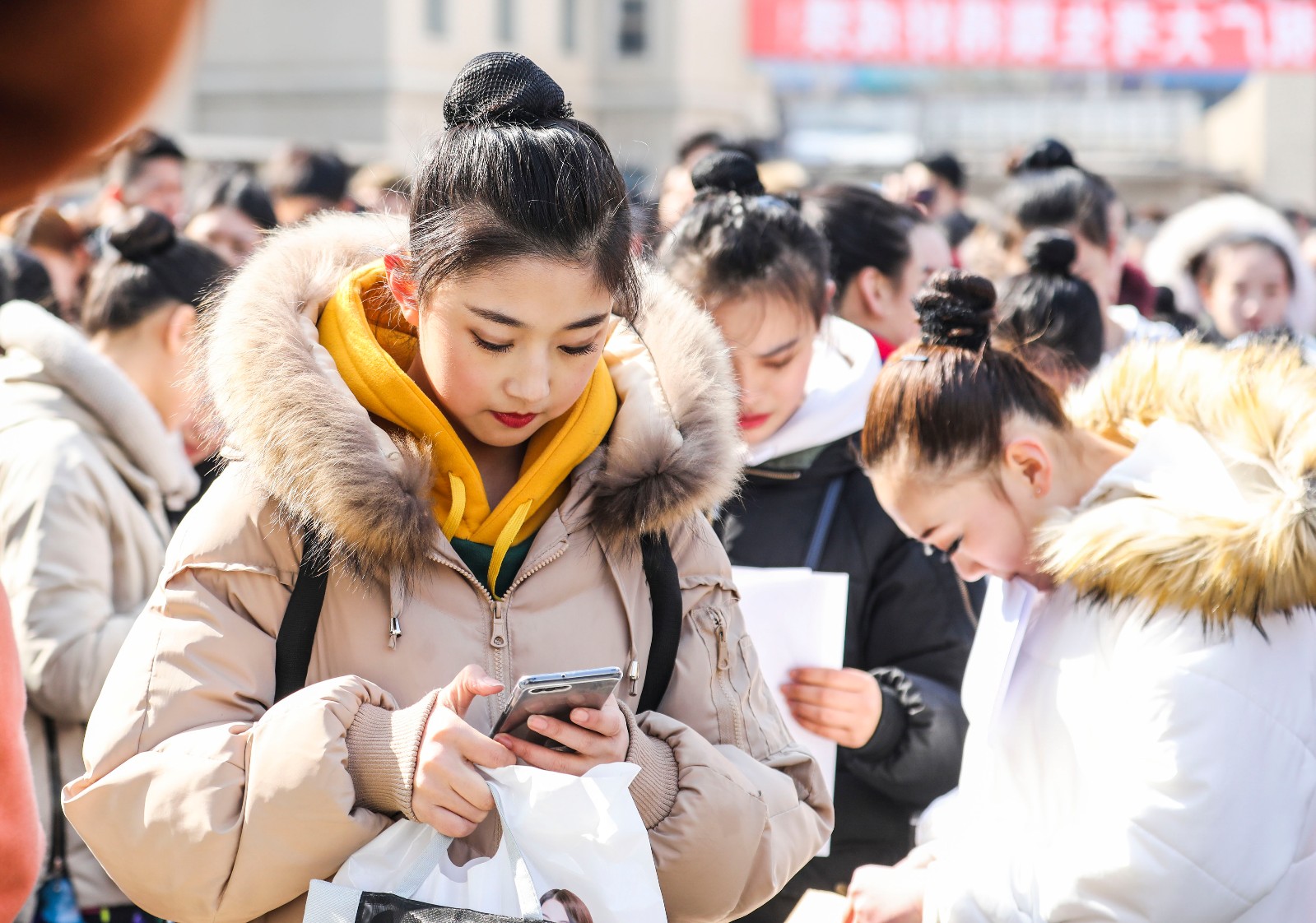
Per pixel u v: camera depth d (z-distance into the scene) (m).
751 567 2.87
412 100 23.50
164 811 1.69
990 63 13.98
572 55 26.97
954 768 2.69
